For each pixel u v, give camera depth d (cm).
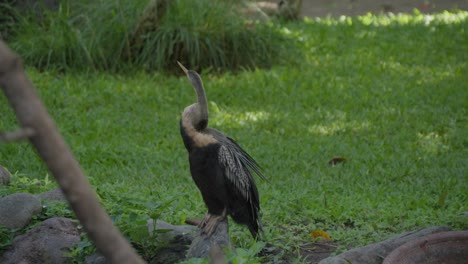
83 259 734
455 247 666
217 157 690
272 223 871
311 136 1317
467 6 2434
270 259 767
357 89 1569
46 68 1586
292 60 1741
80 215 254
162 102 1453
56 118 1342
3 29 1719
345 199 982
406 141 1288
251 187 728
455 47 1884
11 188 909
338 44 1911
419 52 1852
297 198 972
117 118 1362
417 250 651
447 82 1622
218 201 712
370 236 826
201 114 690
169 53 1584
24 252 755
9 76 240
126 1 1666
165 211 880
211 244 706
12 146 1185
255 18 1992
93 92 1473
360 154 1223
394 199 989
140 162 1163
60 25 1650
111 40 1617
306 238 828
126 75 1591
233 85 1545
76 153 1167
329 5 2544
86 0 1725
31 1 1777
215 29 1652
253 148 1241
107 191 912
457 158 1201
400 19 2195
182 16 1642
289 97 1502
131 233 732
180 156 1206
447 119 1394
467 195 1012
